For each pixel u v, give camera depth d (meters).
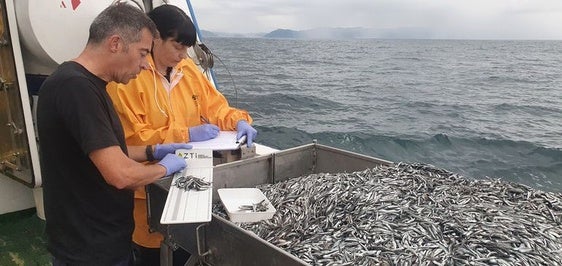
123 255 2.11
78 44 3.11
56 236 2.00
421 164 2.71
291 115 14.77
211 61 3.66
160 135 2.66
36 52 3.08
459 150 11.17
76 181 1.91
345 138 12.06
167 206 1.92
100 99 1.85
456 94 20.28
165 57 2.64
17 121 3.12
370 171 2.61
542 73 30.03
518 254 1.69
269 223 2.04
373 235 1.89
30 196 3.90
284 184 2.55
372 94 19.86
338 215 2.10
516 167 9.88
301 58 43.09
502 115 15.50
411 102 17.92
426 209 2.11
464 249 1.74
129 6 1.97
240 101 16.53
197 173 2.32
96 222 1.98
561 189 8.73
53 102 1.80
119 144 1.96
